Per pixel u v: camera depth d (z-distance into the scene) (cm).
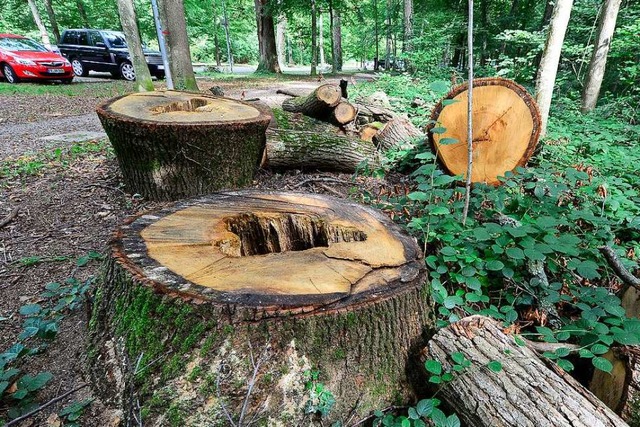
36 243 289
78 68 1325
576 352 164
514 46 1138
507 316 181
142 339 140
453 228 239
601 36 707
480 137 373
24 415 141
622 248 238
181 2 870
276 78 1597
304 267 154
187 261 151
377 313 144
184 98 426
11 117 727
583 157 420
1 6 2170
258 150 399
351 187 406
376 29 1947
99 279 183
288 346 135
